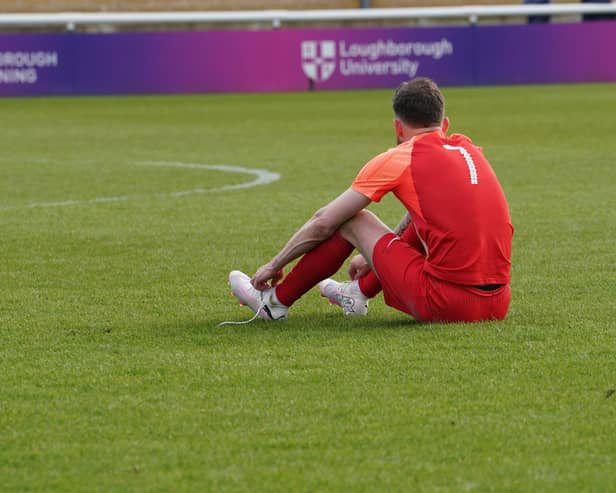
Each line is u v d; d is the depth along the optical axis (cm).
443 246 1577
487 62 9819
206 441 1164
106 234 2705
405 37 9662
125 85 9262
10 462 1114
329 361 1456
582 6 10356
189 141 5559
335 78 9625
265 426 1208
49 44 9056
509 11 10225
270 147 5203
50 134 6031
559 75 9956
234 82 9462
